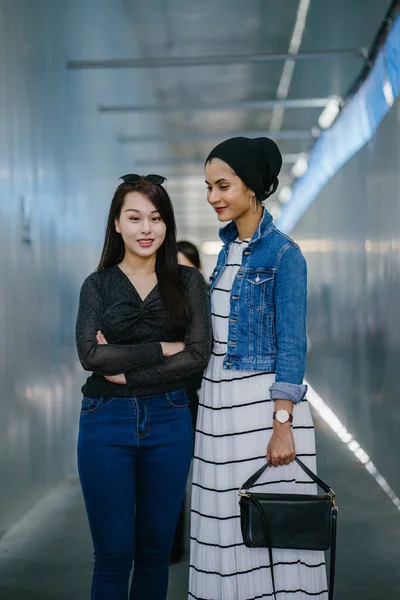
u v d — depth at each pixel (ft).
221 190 7.86
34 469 16.43
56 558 12.62
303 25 22.52
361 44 23.27
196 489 8.10
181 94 31.60
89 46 22.49
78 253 22.27
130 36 22.97
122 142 33.17
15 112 15.16
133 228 7.93
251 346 7.83
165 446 7.90
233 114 35.91
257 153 7.84
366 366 22.22
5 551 13.03
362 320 23.17
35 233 16.89
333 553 7.32
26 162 16.08
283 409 7.58
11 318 14.79
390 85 18.81
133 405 7.80
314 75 27.91
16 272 15.21
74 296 21.54
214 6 20.90
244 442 7.75
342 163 29.07
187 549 12.17
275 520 7.34
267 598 7.75
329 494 7.44
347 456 21.94
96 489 7.82
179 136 41.11
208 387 8.05
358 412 23.80
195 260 13.19
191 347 7.87
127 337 8.00
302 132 40.19
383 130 19.83
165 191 8.09
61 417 19.47
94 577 7.94
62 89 20.01
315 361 38.65
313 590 7.72
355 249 25.04
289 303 7.69
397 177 17.48
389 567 12.06
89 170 24.25
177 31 23.07
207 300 8.19
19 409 15.26
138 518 8.14
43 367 17.52
